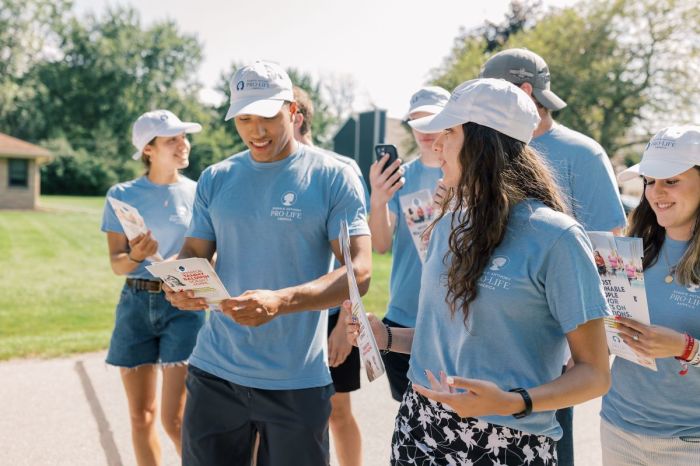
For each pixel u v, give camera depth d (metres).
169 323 3.58
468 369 1.84
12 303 9.39
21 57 53.88
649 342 2.13
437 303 1.97
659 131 2.41
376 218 3.49
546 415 1.83
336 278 2.47
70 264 13.83
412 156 37.38
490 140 1.80
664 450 2.34
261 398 2.59
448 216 2.03
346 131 16.12
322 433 2.64
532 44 32.94
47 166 48.22
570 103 31.91
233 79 2.66
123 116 54.38
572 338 1.74
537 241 1.74
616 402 2.47
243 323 2.30
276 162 2.66
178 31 59.41
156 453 3.61
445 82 35.88
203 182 2.80
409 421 2.04
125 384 3.60
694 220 2.30
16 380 5.39
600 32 31.61
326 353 2.73
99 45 54.66
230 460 2.70
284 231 2.60
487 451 1.83
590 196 2.88
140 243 3.29
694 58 30.88
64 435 4.36
